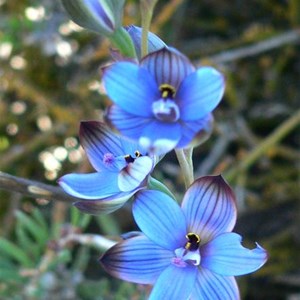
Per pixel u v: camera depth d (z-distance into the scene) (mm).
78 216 231
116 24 122
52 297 240
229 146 337
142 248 120
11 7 332
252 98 341
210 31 354
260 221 312
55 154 330
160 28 327
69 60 336
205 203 120
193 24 347
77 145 328
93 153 129
